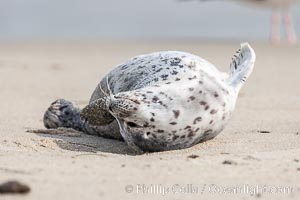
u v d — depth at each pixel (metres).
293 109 25.88
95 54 55.69
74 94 31.55
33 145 17.59
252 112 24.84
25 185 12.74
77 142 18.39
